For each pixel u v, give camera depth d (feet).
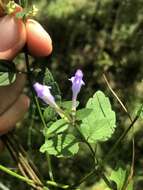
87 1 1.52
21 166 0.37
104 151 0.90
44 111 0.35
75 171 0.96
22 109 0.41
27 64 0.37
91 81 1.24
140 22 1.39
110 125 0.33
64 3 1.53
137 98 1.07
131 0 1.40
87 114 0.32
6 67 0.35
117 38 1.39
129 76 1.24
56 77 1.32
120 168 0.34
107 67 1.30
